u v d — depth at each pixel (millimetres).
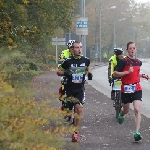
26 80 4562
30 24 22812
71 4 25141
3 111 3695
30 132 3859
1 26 11742
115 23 85938
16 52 4371
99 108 14508
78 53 9195
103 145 8586
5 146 3666
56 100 4641
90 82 28266
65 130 4453
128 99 9609
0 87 3877
